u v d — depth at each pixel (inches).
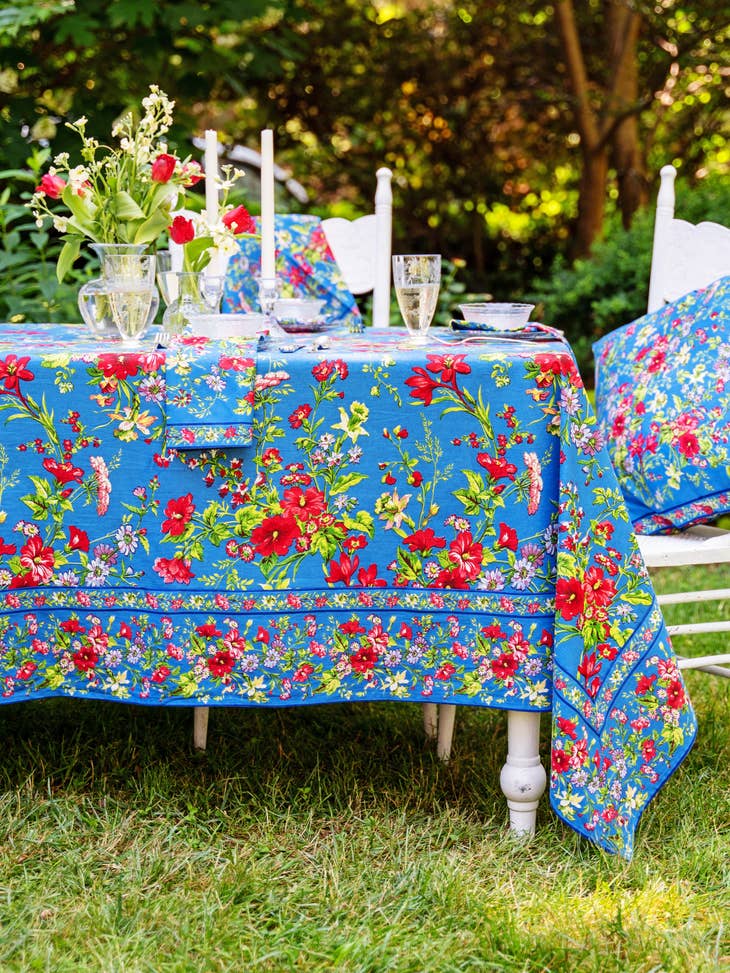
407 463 72.2
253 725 97.7
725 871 73.4
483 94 295.1
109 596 73.6
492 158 299.4
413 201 303.7
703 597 82.7
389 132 296.8
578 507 70.6
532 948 64.2
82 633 74.3
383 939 64.7
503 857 74.2
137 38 201.0
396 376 71.2
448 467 72.0
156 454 71.7
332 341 81.6
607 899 69.5
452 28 288.7
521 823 77.2
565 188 304.0
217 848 75.3
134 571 73.2
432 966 62.6
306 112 293.9
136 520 72.6
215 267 93.0
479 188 300.4
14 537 73.2
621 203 275.4
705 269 105.0
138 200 82.4
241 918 67.2
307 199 295.9
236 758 90.6
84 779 84.2
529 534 71.7
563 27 264.2
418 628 73.9
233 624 73.1
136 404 71.3
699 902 69.9
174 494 72.2
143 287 76.3
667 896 70.3
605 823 73.2
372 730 96.8
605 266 211.2
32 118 185.3
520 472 71.3
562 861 74.5
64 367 71.3
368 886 71.1
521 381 70.4
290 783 84.9
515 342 79.4
